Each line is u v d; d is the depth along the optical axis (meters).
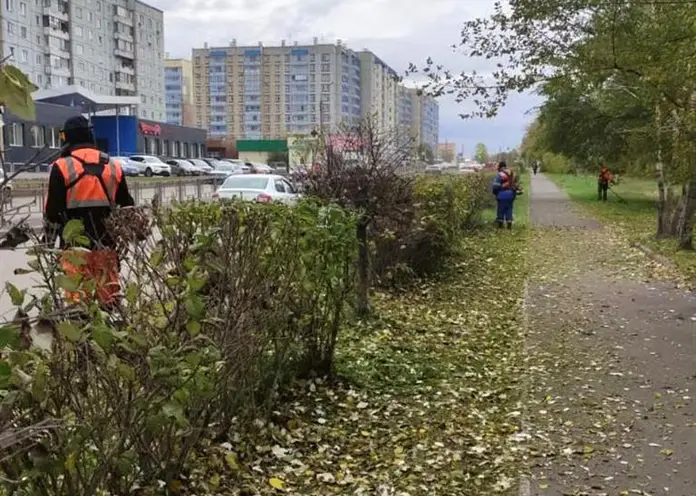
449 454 4.55
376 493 3.99
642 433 4.91
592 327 8.19
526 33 11.96
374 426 5.00
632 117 26.20
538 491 4.04
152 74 105.69
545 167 81.62
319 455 4.48
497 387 5.97
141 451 3.29
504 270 12.64
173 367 2.84
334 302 5.62
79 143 5.11
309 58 90.69
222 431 4.30
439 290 10.25
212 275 3.94
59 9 83.00
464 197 16.31
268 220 4.65
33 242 3.40
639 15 10.94
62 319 2.63
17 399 2.35
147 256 3.80
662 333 7.85
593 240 17.86
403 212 9.27
